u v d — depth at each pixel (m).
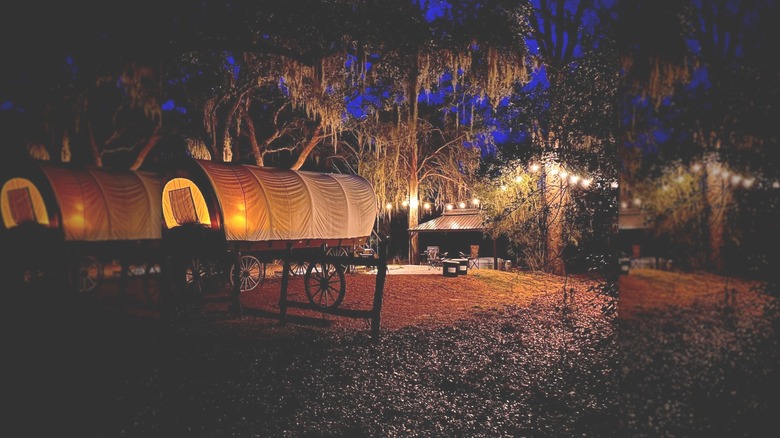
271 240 15.02
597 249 7.14
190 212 14.42
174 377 4.74
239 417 4.33
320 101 18.06
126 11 2.51
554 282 14.77
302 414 4.62
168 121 18.50
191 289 11.71
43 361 2.31
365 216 18.66
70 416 2.36
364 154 26.70
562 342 7.75
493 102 18.03
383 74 16.05
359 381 5.79
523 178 9.84
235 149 23.66
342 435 4.20
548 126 7.46
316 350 7.30
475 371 6.26
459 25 12.35
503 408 4.89
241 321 9.41
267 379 5.60
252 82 16.86
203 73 16.86
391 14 8.73
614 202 6.67
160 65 2.63
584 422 4.48
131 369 2.59
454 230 24.89
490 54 16.67
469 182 26.48
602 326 8.41
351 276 17.38
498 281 15.73
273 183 15.34
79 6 2.35
